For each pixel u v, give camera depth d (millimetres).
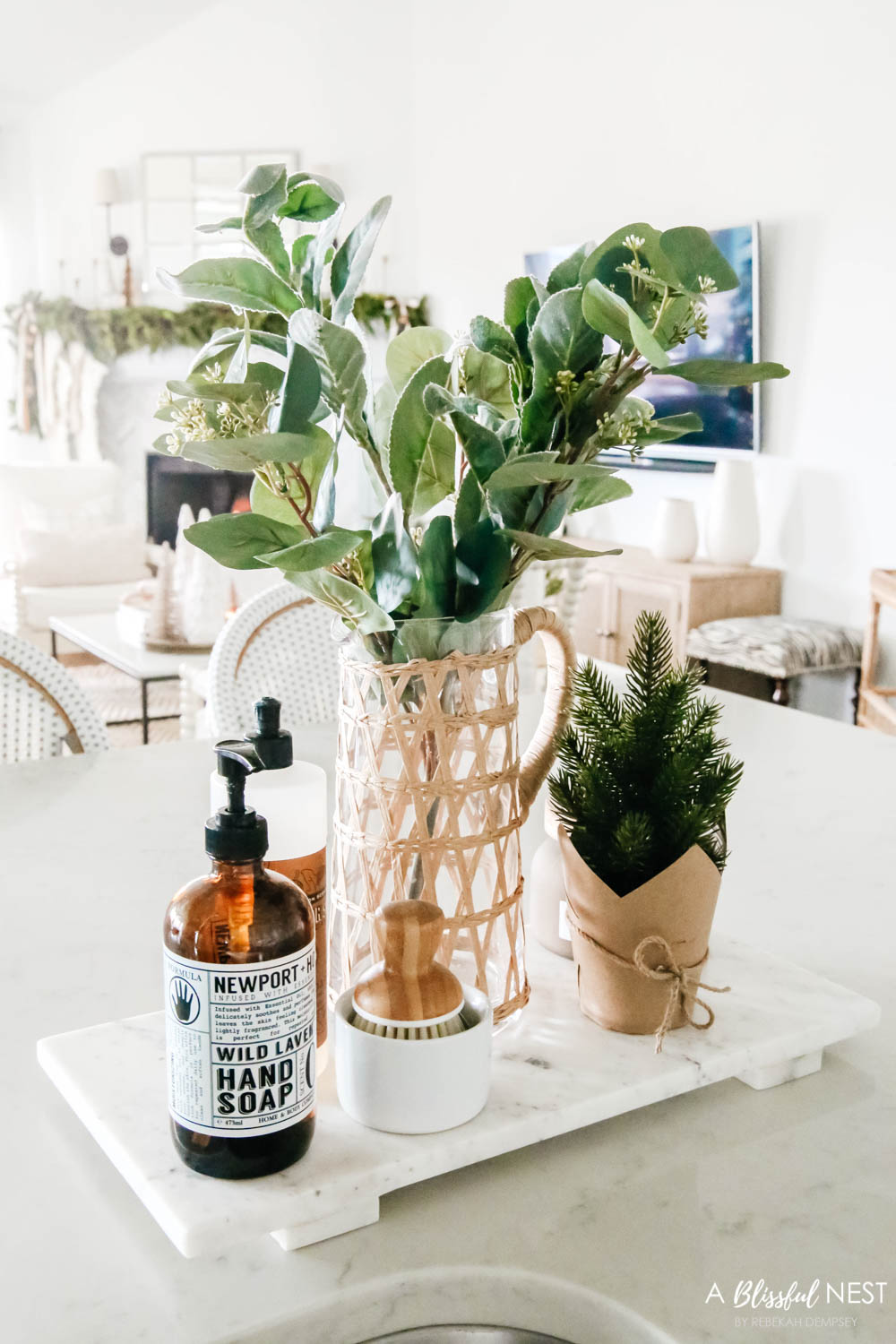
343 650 675
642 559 4402
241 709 1577
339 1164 570
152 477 6648
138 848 1062
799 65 3908
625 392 670
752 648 3730
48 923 903
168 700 4094
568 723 752
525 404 672
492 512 676
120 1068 664
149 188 6324
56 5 5535
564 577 3426
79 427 6660
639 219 4656
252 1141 550
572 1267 538
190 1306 514
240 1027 541
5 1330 499
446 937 673
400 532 626
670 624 4141
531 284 691
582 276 642
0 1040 733
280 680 1609
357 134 6000
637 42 4555
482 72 5430
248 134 6156
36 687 1404
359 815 669
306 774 665
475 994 630
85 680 4324
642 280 629
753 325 4133
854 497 3910
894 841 1092
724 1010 730
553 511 680
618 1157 627
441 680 648
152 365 6496
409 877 664
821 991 758
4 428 7141
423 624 641
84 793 1216
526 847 1065
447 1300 537
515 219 5355
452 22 5582
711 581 4066
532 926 840
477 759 663
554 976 790
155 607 3537
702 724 703
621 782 692
